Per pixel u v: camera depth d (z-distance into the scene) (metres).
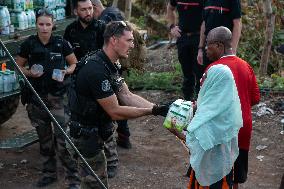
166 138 13.28
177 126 8.09
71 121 7.86
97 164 7.94
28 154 12.28
